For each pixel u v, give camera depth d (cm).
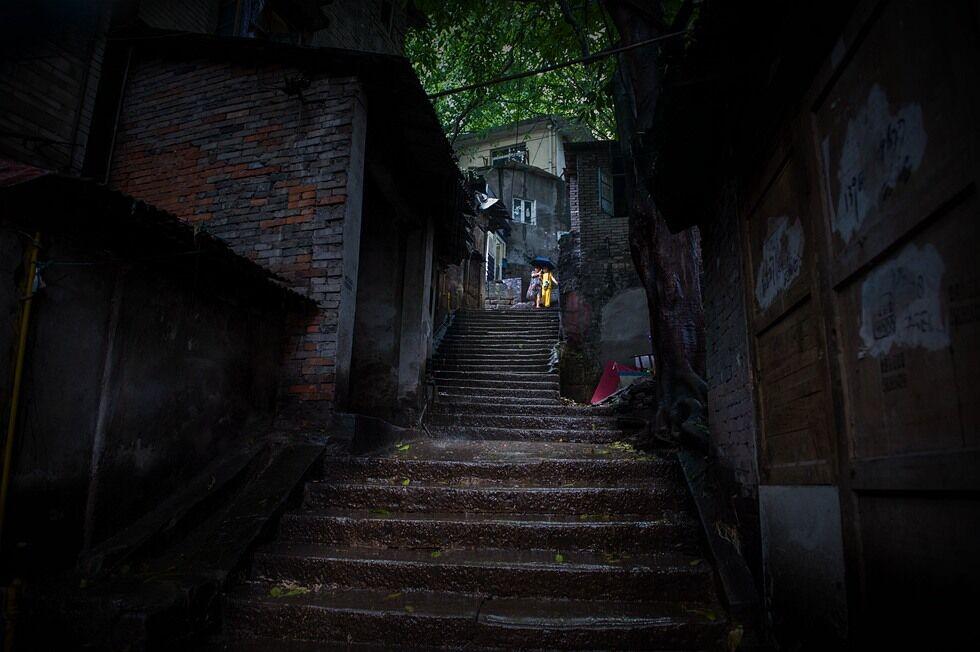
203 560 377
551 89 1413
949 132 164
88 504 360
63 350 347
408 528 426
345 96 618
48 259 337
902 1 189
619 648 318
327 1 846
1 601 299
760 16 286
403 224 902
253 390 532
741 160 377
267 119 638
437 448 610
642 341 1312
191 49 667
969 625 159
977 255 153
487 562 384
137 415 399
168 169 661
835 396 241
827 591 249
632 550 410
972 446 156
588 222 1429
